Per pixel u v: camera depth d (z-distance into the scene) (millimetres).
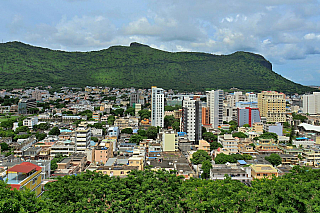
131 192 125062
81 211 109750
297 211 112250
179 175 147250
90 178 140125
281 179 134875
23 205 91000
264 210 114812
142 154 192250
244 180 150000
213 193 120000
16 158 189375
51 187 120375
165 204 115875
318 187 130500
